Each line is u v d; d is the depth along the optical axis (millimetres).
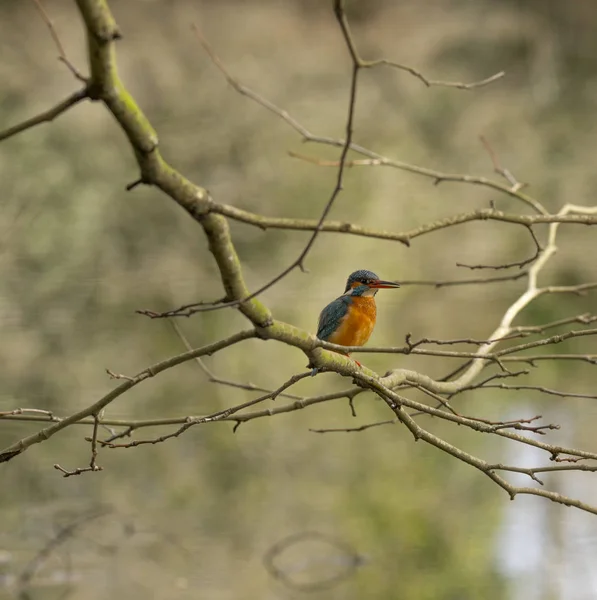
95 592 11391
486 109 21859
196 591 11820
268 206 19422
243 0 22969
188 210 3904
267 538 13398
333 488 14906
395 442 16016
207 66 21344
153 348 17453
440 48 23297
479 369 6262
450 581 12453
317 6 23562
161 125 20250
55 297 17141
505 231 19438
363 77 22422
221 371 17031
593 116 22047
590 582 12086
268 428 16281
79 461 14672
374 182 19688
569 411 16438
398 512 14078
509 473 14742
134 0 21734
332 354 4883
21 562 11492
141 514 13742
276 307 17844
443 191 20109
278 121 20578
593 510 4727
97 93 3469
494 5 23797
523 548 12992
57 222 17797
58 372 16359
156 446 15414
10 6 20938
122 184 18750
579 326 18266
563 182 20484
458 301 18672
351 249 18562
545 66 22781
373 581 12461
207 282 18297
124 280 17938
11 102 19438
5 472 13844
